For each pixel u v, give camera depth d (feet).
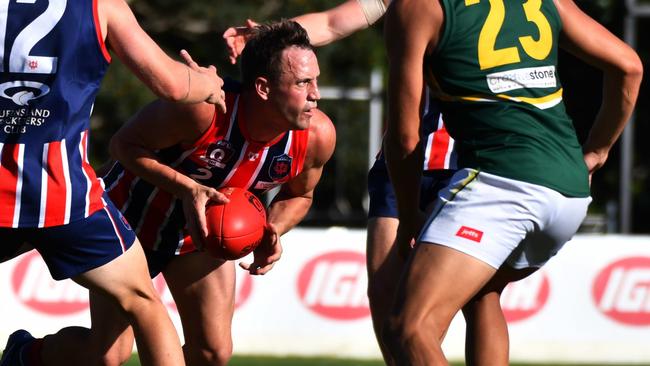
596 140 56.39
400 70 49.67
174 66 51.16
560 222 50.16
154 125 57.41
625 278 112.57
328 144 60.70
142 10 235.61
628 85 53.88
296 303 112.16
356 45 256.32
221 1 239.30
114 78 231.50
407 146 50.34
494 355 54.24
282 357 109.29
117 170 63.46
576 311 112.16
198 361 65.62
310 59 56.29
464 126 50.42
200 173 59.31
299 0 241.76
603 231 205.16
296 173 60.90
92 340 62.75
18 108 48.57
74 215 50.19
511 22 50.52
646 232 271.69
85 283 52.13
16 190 49.08
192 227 57.62
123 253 52.08
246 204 58.59
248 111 57.36
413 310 47.96
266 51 56.08
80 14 48.52
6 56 48.01
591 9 212.43
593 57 53.26
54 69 48.39
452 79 50.14
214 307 64.23
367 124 289.33
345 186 298.56
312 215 271.08
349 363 104.83
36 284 110.11
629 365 109.91
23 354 64.39
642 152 261.85
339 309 112.16
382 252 63.62
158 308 53.16
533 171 48.93
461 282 48.19
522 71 50.16
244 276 112.06
